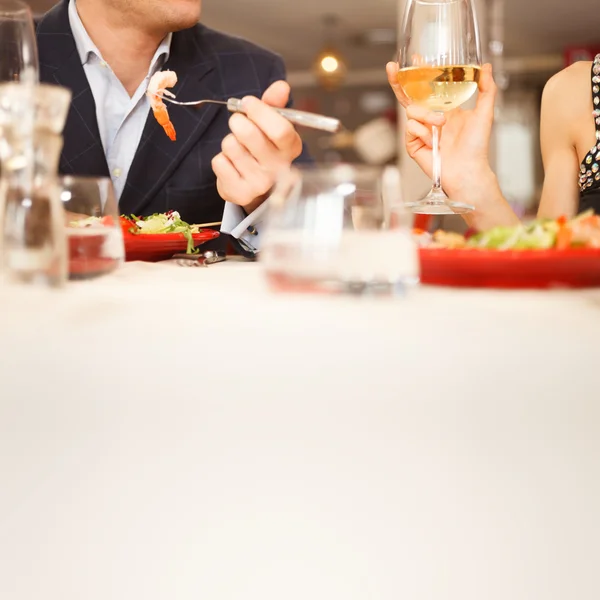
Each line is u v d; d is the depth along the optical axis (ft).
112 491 1.42
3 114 2.34
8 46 3.88
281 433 1.37
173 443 1.40
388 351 1.63
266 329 1.86
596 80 6.32
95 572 1.40
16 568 1.42
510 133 34.68
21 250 2.42
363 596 1.35
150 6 6.28
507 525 1.38
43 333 1.80
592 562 1.40
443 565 1.35
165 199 6.63
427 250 2.60
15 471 1.45
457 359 1.56
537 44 33.94
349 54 37.22
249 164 4.02
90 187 2.95
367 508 1.36
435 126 4.22
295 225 2.36
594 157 6.11
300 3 27.40
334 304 2.24
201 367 1.53
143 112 6.70
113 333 1.81
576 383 1.44
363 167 2.40
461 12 4.20
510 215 4.47
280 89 4.01
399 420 1.37
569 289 2.55
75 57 6.55
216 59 7.04
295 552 1.36
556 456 1.41
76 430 1.44
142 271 3.27
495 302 2.29
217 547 1.38
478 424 1.39
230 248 5.44
